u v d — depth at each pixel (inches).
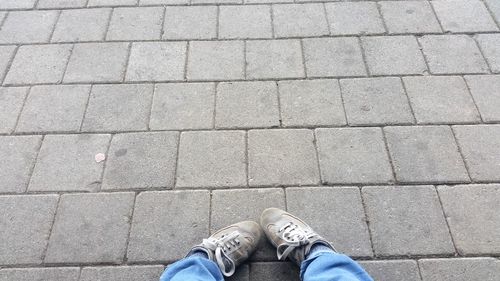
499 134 91.6
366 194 84.6
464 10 112.0
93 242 80.4
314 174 87.0
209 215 83.1
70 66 103.4
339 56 104.0
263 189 85.7
